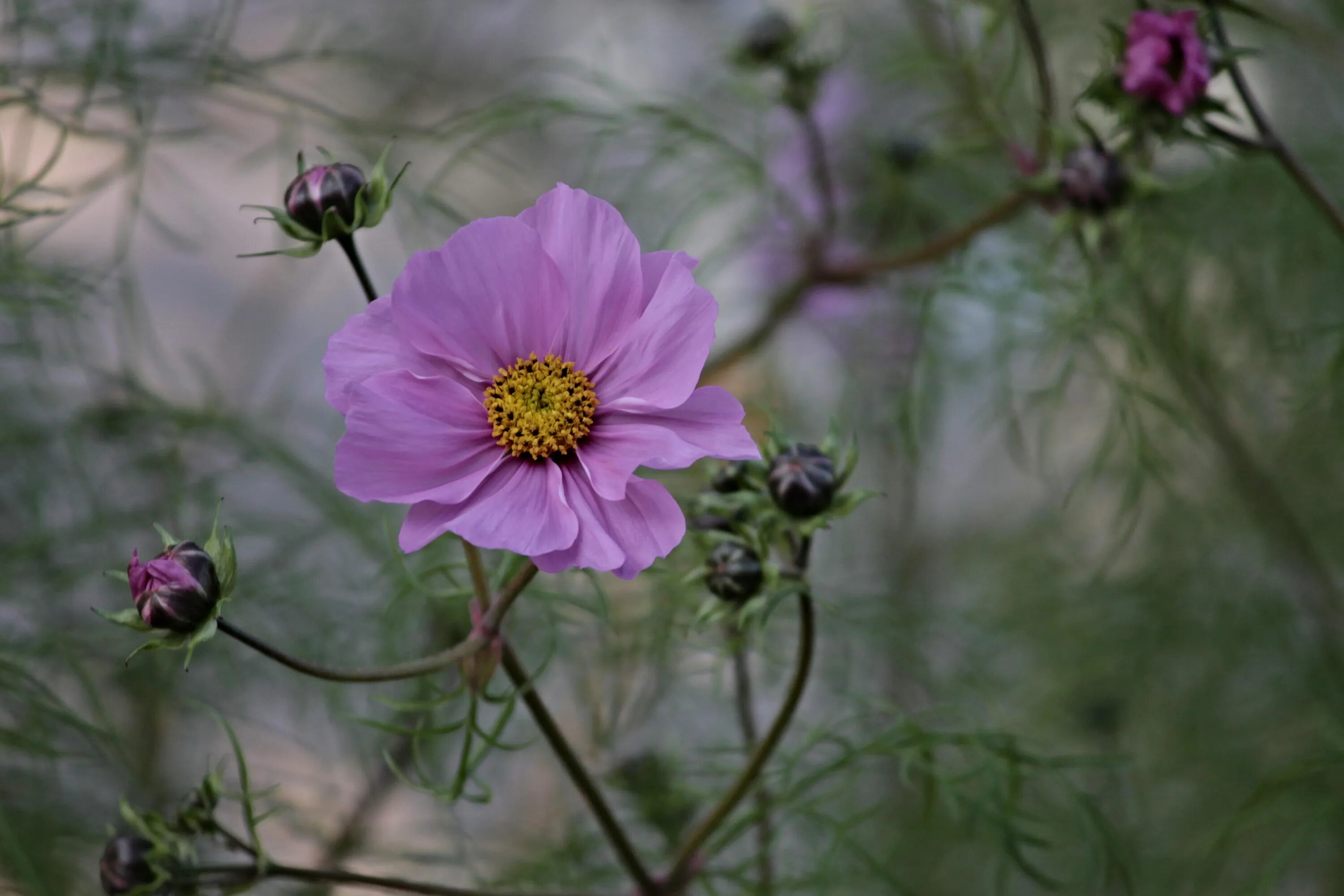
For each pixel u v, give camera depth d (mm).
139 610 660
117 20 827
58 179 884
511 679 692
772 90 850
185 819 706
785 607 842
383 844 838
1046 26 913
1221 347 917
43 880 783
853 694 774
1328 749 882
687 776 808
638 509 674
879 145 881
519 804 878
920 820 873
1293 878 904
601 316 684
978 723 816
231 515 877
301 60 856
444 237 866
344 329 678
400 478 670
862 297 894
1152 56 730
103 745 807
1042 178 762
